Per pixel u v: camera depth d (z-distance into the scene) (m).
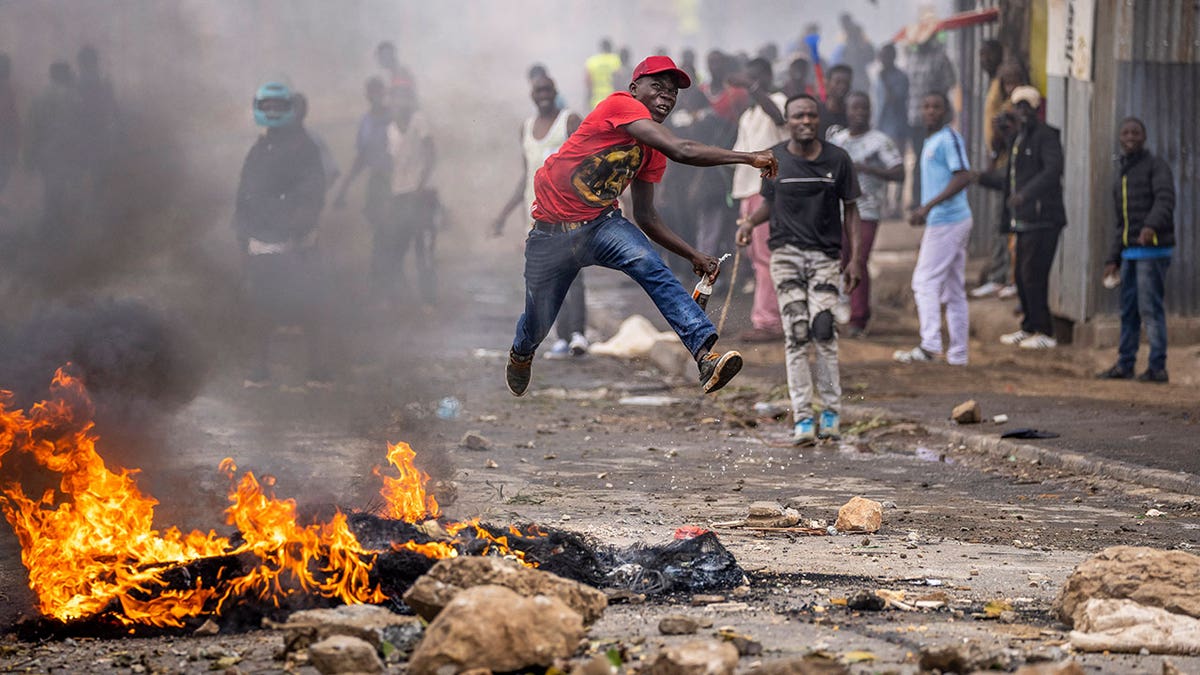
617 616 12.13
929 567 14.46
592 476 20.62
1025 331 34.19
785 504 18.50
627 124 14.76
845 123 36.34
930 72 48.84
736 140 38.50
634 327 37.06
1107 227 33.59
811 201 23.16
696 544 13.70
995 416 24.92
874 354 33.75
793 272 23.52
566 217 15.23
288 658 10.98
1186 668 10.52
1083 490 19.50
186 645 11.76
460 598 10.23
